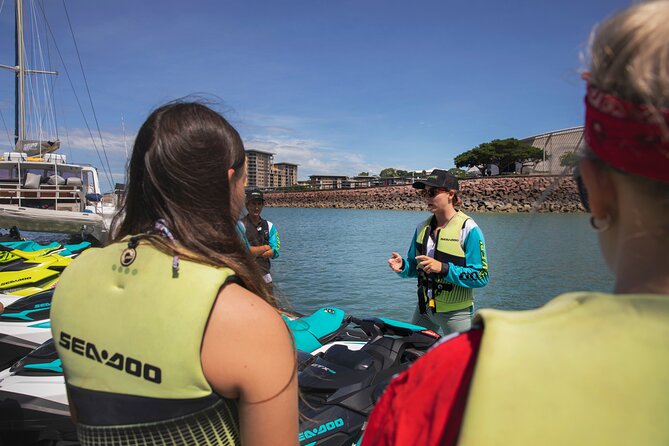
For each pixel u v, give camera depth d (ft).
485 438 1.89
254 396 3.55
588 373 1.89
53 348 9.75
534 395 1.91
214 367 3.47
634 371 1.86
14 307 12.15
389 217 141.79
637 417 1.81
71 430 8.83
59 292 4.01
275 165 533.96
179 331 3.41
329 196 268.41
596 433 1.82
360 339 11.95
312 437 7.91
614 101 1.98
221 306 3.52
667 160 1.86
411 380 2.43
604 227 2.31
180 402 3.47
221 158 4.05
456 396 2.17
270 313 3.74
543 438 1.85
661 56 1.87
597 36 2.16
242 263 4.03
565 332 2.03
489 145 232.94
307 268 38.60
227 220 4.08
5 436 8.88
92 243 24.40
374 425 2.53
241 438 3.71
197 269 3.57
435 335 11.08
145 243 3.74
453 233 12.38
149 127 4.05
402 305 26.86
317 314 12.18
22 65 50.67
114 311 3.63
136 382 3.51
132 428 3.54
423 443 2.20
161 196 3.88
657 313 1.94
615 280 2.24
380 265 40.24
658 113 1.82
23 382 9.09
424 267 12.13
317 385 8.79
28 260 16.26
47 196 32.86
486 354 2.04
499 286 22.11
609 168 2.16
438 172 12.69
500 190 171.94
